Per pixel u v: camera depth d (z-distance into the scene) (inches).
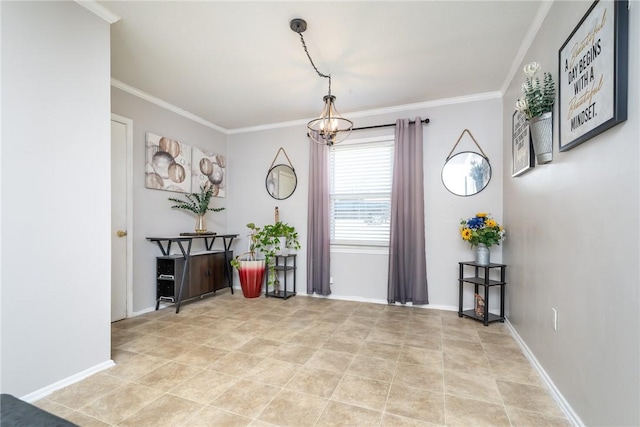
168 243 140.9
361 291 152.7
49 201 69.0
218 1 75.7
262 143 175.9
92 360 77.4
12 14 63.3
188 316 126.0
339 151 160.1
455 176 136.3
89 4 75.9
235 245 180.7
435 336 104.2
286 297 154.1
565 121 63.4
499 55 100.7
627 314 44.4
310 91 129.4
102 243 79.7
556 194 70.0
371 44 94.6
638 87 42.0
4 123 61.9
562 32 67.6
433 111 140.6
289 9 78.7
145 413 61.9
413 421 59.7
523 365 83.4
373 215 152.8
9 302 62.5
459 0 75.2
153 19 82.6
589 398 54.5
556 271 69.5
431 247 139.6
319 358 87.4
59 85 71.0
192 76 115.7
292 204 168.7
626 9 44.2
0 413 38.9
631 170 43.5
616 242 47.1
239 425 58.5
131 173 125.4
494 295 130.4
